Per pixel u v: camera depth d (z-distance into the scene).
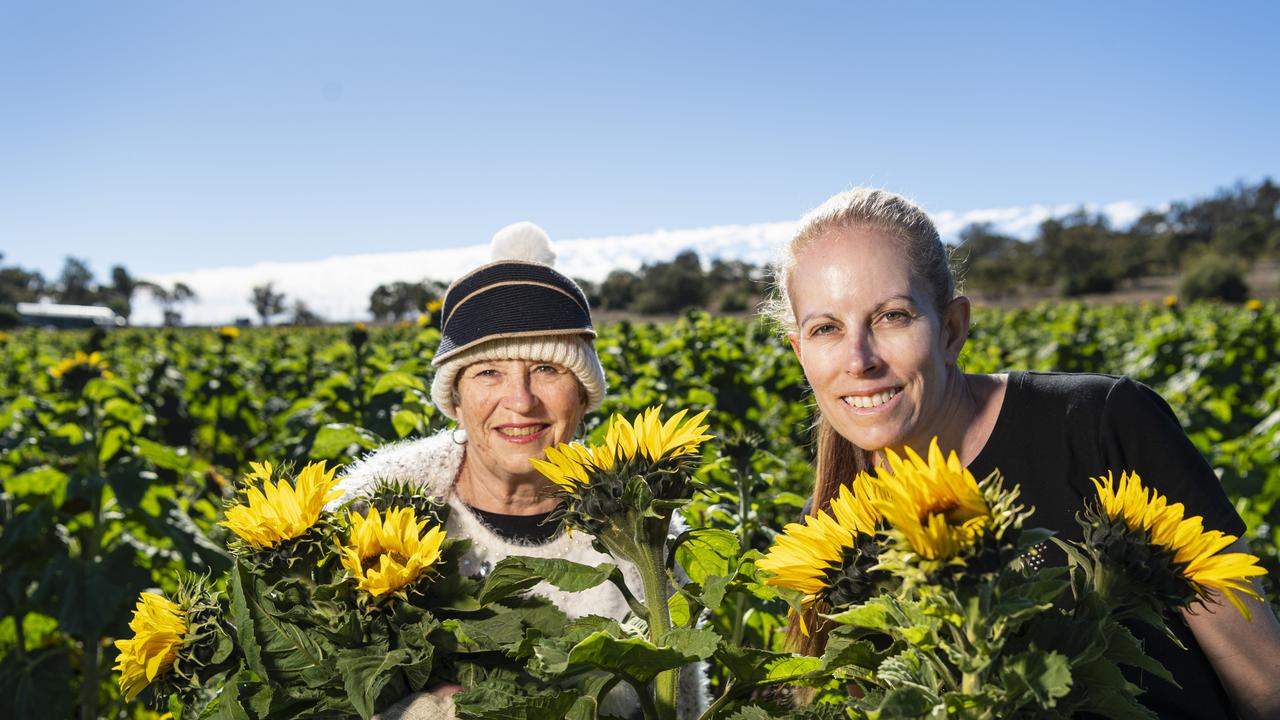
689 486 1.30
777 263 1.95
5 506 4.91
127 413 5.05
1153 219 97.19
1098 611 1.04
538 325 2.04
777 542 1.16
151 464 4.47
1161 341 12.70
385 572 1.37
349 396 6.21
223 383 9.27
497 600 1.40
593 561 2.08
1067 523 1.77
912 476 0.94
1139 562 1.04
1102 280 69.19
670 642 1.21
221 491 5.50
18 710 3.91
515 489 2.17
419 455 2.20
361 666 1.39
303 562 1.43
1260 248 81.19
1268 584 4.14
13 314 68.56
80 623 3.92
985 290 79.38
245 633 1.41
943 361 1.73
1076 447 1.79
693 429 1.30
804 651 1.92
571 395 2.13
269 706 1.44
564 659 1.18
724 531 1.38
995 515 0.93
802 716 1.20
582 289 2.17
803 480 5.07
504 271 2.08
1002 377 1.92
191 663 1.46
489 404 2.09
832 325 1.67
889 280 1.63
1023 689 0.95
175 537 4.22
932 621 1.00
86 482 4.22
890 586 1.09
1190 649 1.68
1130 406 1.78
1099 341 15.77
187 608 1.49
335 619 1.41
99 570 4.06
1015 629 0.99
